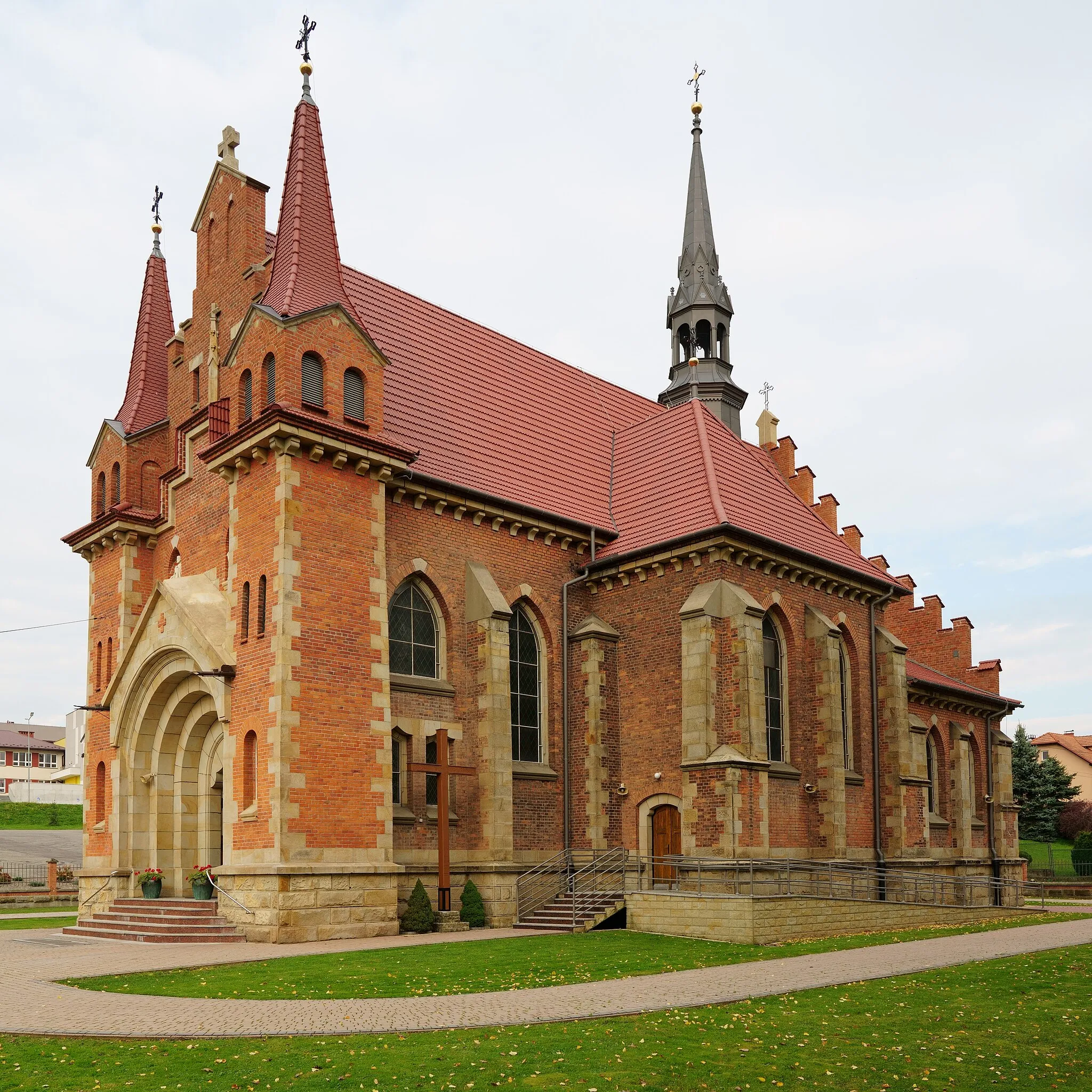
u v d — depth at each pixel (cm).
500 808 2780
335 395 2612
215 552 2847
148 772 2919
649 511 3316
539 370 3888
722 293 4869
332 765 2398
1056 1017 1518
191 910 2445
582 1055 1220
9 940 2516
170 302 3628
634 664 3123
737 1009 1496
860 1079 1195
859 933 2602
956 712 4722
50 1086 1099
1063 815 8088
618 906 2655
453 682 2848
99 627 3303
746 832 2755
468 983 1692
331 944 2212
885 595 3600
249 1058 1192
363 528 2580
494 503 2997
